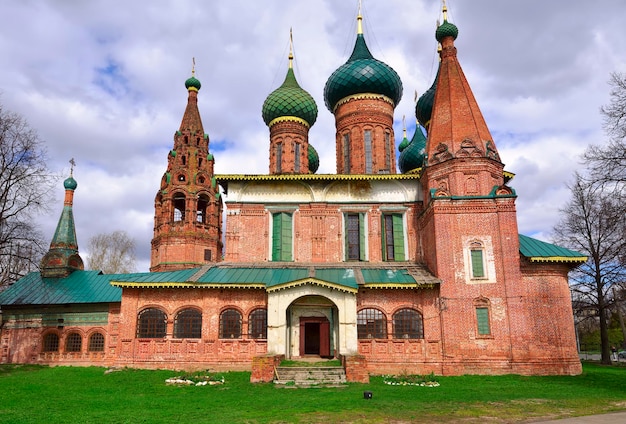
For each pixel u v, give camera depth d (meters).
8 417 15.01
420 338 27.95
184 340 28.23
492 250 28.02
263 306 28.84
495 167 30.05
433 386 22.39
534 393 20.55
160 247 46.16
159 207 48.56
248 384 22.89
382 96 42.62
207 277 29.42
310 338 29.98
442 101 32.22
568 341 26.94
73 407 16.95
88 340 35.03
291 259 32.69
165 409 16.48
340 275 29.67
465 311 27.36
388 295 28.77
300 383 22.58
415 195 33.56
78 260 41.22
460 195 29.12
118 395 19.88
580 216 42.00
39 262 34.62
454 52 33.47
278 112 44.28
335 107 44.12
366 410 16.27
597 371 29.42
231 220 33.16
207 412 15.91
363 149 41.53
